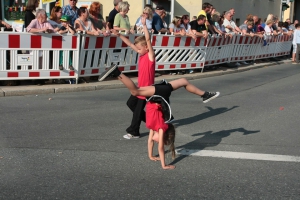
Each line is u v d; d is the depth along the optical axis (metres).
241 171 5.01
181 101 9.05
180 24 12.53
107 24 10.32
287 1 28.27
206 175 4.87
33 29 9.27
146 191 4.38
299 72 14.79
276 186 4.59
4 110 7.68
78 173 4.82
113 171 4.92
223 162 5.31
